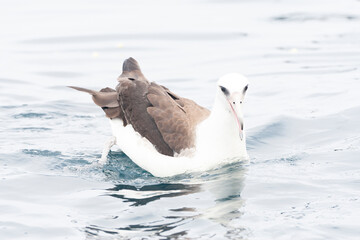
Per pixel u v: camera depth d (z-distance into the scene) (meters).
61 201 21.08
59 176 23.84
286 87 36.91
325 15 55.75
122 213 19.91
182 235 18.05
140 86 26.11
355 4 59.69
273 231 18.12
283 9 58.19
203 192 21.86
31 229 18.58
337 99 33.59
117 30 50.97
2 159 25.55
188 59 43.66
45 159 25.80
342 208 19.72
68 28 51.81
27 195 21.67
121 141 26.08
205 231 18.28
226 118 23.77
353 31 50.12
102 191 22.23
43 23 53.34
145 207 20.41
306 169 24.00
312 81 37.88
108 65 42.56
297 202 20.48
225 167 24.33
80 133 29.94
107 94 27.06
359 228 18.16
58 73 40.81
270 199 20.89
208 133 24.12
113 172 24.64
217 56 44.34
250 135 28.62
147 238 17.86
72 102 34.94
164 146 24.48
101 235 18.16
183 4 60.31
